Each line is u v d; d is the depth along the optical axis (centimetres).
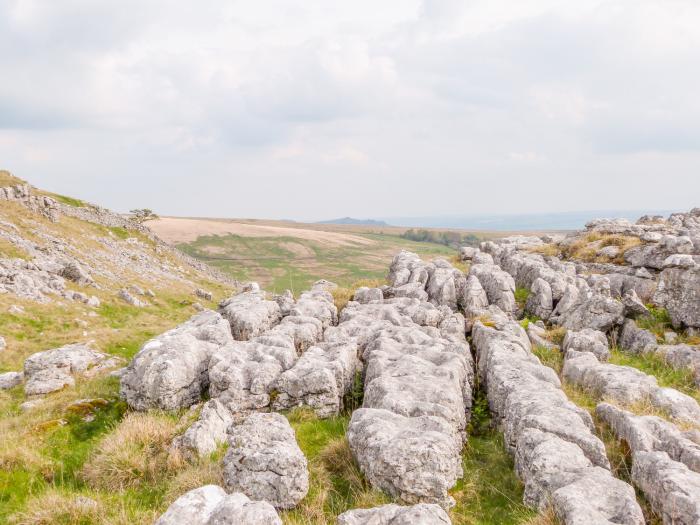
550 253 3481
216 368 1416
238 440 1044
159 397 1385
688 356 1661
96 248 7019
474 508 949
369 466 977
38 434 1345
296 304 2294
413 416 1130
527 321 2261
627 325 2002
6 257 4716
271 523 707
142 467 1087
